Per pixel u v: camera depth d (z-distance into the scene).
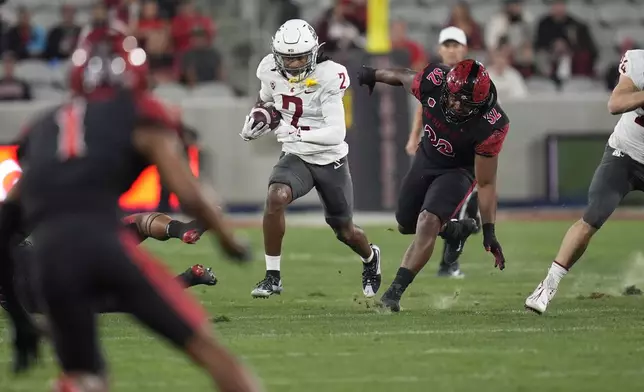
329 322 22.91
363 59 46.97
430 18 62.16
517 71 56.69
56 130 12.48
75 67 12.70
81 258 11.92
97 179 12.24
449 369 17.78
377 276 27.30
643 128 23.17
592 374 17.38
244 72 55.16
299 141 25.42
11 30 56.28
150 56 53.62
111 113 12.38
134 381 16.98
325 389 16.38
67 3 59.88
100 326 22.12
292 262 35.25
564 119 52.88
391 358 18.72
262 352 19.33
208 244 40.69
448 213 24.02
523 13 59.72
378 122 47.88
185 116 51.38
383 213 48.41
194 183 12.32
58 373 17.44
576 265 34.28
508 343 20.17
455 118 23.05
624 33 62.41
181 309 12.16
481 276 31.75
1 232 13.91
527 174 52.81
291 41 24.91
